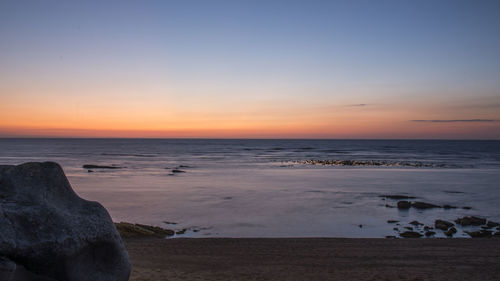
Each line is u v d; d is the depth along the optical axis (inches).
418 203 973.8
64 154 3718.0
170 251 491.2
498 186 1402.6
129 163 2610.7
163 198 1088.8
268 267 408.8
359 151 5157.5
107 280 183.8
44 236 163.0
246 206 964.6
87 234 178.7
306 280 354.9
